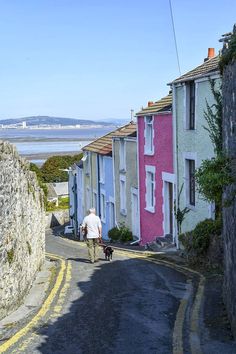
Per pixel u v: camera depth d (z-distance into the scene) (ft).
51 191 182.09
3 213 31.86
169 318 30.09
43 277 46.85
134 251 65.77
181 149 61.31
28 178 44.42
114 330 27.96
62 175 215.92
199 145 55.98
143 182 77.92
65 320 30.37
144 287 39.14
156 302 34.12
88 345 25.50
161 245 66.18
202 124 54.75
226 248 30.09
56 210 163.84
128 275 44.52
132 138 82.23
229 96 30.81
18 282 35.32
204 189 29.63
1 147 32.17
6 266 32.17
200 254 47.62
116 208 94.38
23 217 39.52
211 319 28.86
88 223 53.83
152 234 74.79
